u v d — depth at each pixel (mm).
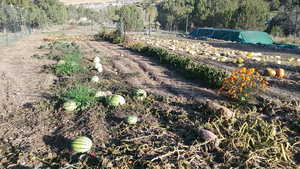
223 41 32906
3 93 8492
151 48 17516
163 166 4664
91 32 43906
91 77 10516
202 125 6035
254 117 6770
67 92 8195
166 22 68438
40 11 49312
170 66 13406
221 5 58062
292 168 4805
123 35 27594
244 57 17953
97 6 99062
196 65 11539
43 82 9766
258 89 8062
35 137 5789
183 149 5195
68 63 11625
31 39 27516
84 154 5102
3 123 6457
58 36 32281
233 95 8039
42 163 4938
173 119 6645
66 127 6215
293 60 17438
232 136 5578
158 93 8758
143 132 5926
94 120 6500
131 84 9844
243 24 45250
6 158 5074
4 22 28516
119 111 7090
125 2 110625
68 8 77188
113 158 4957
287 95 8789
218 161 4961
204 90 9172
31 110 7184
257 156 4988
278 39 37281
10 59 14273
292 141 5652
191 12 62219
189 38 37969
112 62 14312
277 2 63781
